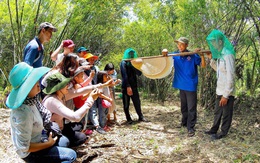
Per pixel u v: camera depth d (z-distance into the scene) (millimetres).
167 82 8672
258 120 5215
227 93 4027
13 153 3703
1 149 3789
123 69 5465
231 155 3693
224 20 5922
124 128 5180
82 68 3541
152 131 4980
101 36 9320
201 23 6008
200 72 6914
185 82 4695
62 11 6184
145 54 8758
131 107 7816
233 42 5793
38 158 2688
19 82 2406
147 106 7945
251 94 6820
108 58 11000
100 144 4109
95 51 9938
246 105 6312
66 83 2982
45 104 2961
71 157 2760
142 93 10258
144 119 5730
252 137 4359
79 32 7156
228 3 5703
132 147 4121
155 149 4051
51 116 3137
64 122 3488
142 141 4398
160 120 5875
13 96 2383
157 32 8203
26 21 5820
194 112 4672
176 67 4844
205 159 3623
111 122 5570
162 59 4812
